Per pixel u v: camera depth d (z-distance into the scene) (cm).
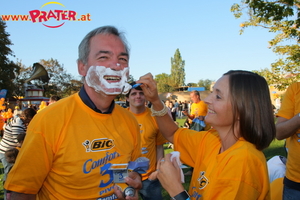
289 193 244
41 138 150
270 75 961
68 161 154
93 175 158
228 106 151
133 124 198
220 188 137
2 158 458
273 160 318
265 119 146
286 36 908
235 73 158
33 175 148
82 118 165
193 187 167
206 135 185
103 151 164
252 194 132
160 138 373
